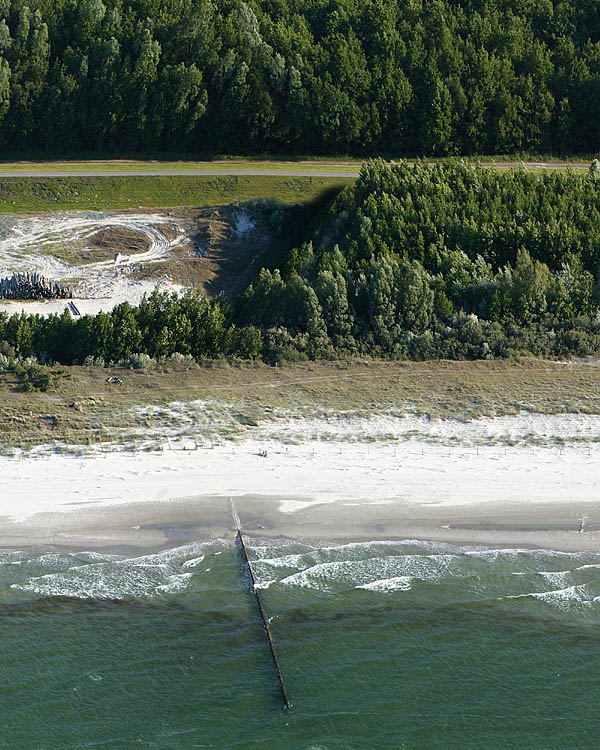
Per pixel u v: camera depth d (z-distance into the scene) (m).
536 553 124.88
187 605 115.00
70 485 137.25
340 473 142.62
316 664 106.75
